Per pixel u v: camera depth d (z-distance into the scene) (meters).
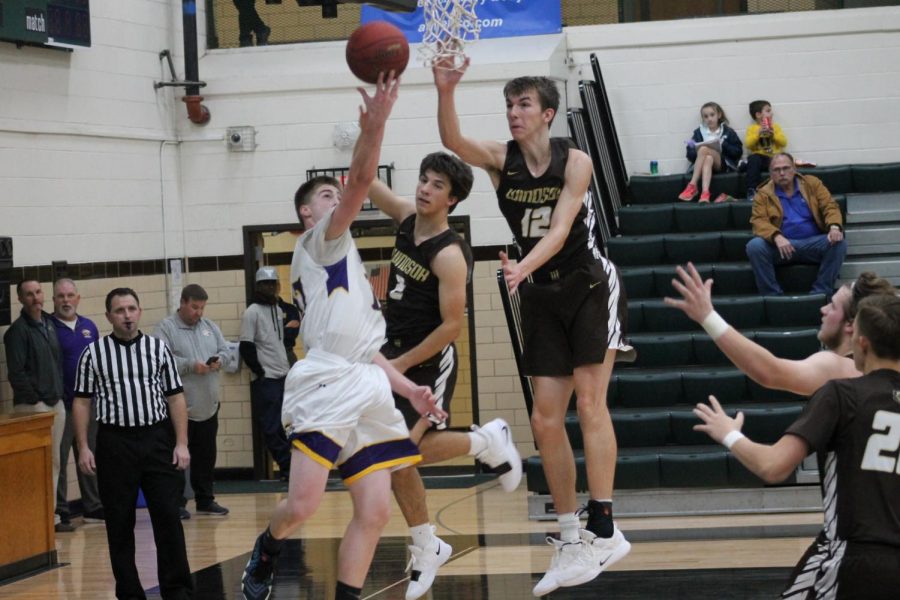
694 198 15.80
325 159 15.89
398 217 7.36
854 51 16.36
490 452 7.38
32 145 13.59
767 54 16.52
